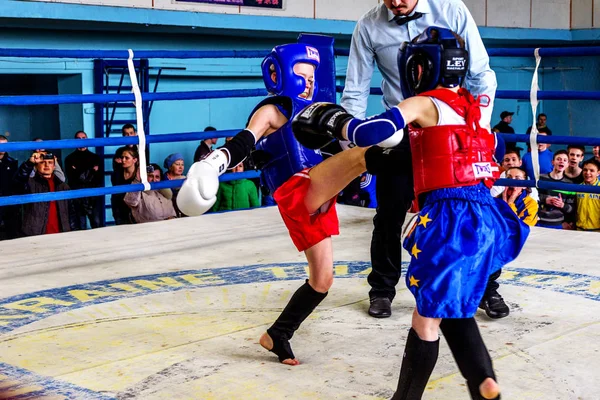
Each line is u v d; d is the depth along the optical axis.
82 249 5.53
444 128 2.62
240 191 8.73
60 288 4.51
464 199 2.60
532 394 2.90
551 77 16.20
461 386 3.00
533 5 15.26
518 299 4.16
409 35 4.09
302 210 3.07
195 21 10.56
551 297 4.18
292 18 11.66
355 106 4.32
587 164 7.23
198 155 10.09
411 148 2.72
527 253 5.19
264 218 6.67
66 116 10.66
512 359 3.26
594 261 4.95
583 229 7.32
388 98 4.29
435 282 2.51
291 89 3.12
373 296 3.94
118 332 3.70
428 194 2.66
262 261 5.12
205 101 11.85
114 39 10.77
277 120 3.12
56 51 5.49
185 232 6.10
